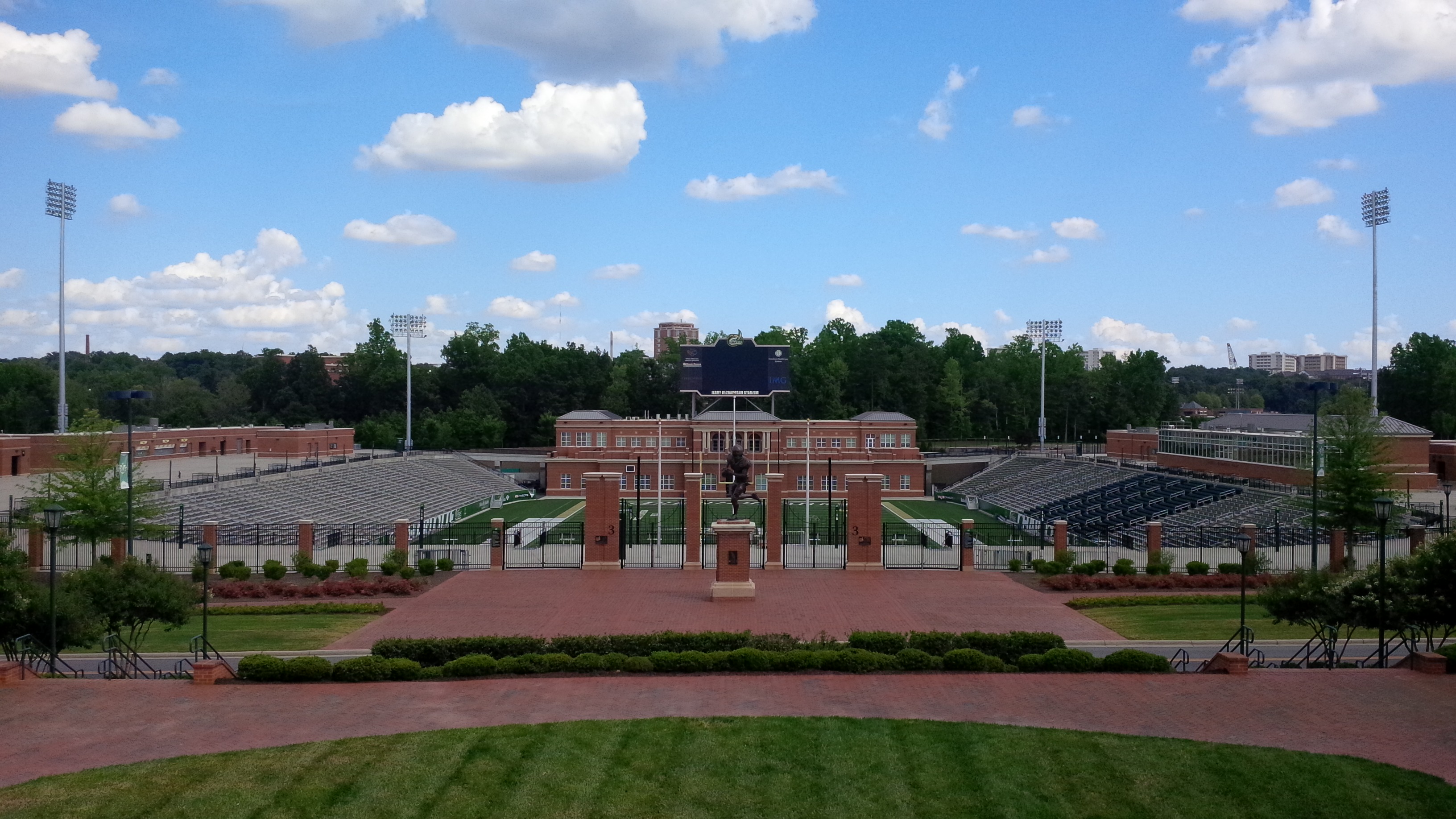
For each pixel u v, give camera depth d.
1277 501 74.00
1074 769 21.30
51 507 31.31
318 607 47.31
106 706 26.30
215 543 60.75
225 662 34.06
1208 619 45.44
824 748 22.66
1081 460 120.50
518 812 19.25
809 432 102.19
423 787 20.31
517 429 168.75
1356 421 55.50
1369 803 19.45
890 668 30.41
